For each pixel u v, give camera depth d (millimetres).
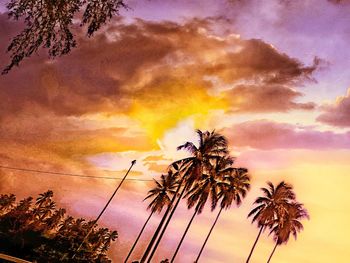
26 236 62531
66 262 39188
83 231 77438
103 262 62688
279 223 43562
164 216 29031
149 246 27797
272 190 44188
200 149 30109
